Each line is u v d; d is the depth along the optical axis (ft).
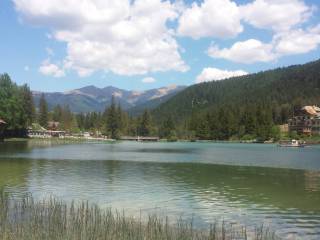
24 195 116.47
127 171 184.14
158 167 207.00
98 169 191.21
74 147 449.06
